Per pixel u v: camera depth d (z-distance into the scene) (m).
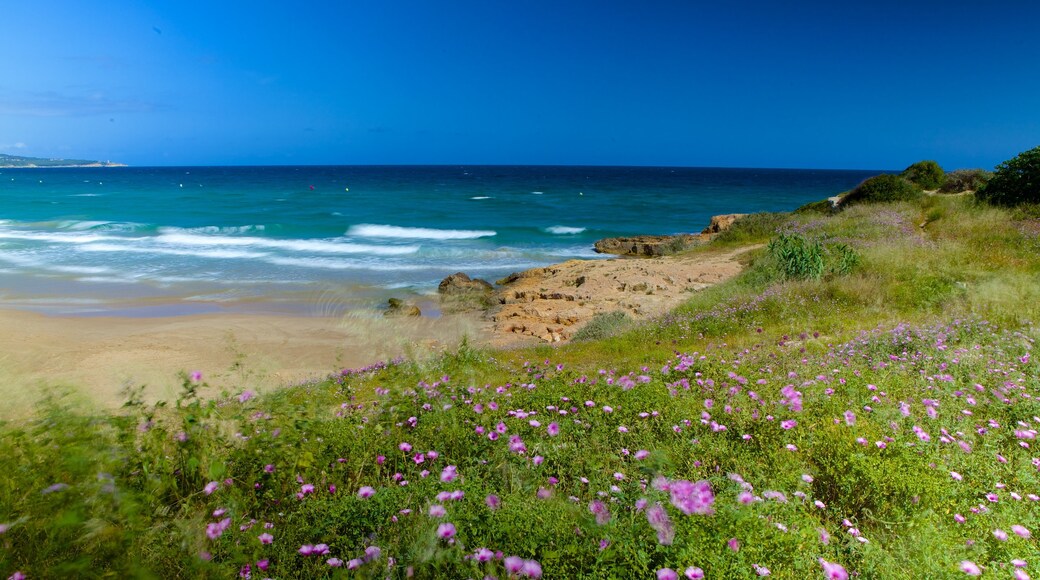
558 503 3.16
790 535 2.77
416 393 5.41
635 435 4.48
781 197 78.88
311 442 4.17
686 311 13.16
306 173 191.50
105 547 2.52
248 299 20.05
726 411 4.72
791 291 12.85
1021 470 3.74
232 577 2.65
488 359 9.23
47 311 18.23
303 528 3.04
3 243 32.47
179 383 9.35
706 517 2.82
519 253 30.94
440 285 21.67
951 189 27.31
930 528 2.99
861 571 2.87
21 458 3.02
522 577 2.56
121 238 35.12
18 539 2.48
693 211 57.12
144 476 3.33
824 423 4.41
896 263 14.02
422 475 3.64
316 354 12.48
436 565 2.62
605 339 11.84
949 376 5.66
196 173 197.38
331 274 24.75
